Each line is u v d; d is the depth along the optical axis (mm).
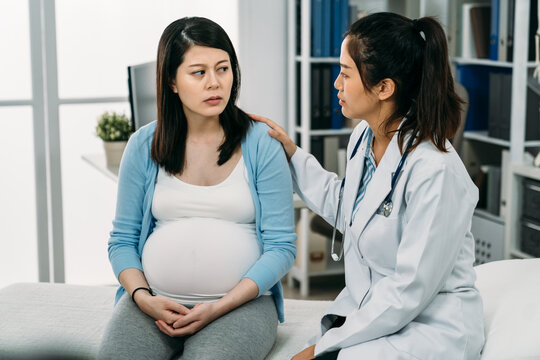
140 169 1890
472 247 1679
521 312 1648
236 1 3842
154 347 1688
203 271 1795
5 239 3764
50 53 3654
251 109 3941
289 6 3811
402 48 1560
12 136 3693
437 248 1498
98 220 3912
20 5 3611
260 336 1705
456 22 3496
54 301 2150
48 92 3680
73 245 3879
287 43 3930
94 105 3811
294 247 1889
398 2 3707
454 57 3523
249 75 3908
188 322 1690
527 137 3129
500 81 3256
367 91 1598
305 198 1968
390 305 1504
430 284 1503
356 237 1650
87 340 1864
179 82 1797
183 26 1805
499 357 1537
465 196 1538
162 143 1856
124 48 3816
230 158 1865
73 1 3693
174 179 1870
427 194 1508
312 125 3664
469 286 1624
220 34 1813
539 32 2996
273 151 1869
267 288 1806
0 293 2207
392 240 1591
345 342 1556
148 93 3340
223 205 1833
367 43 1564
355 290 1702
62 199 3799
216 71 1794
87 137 3816
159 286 1826
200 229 1813
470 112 3531
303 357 1642
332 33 3635
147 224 1896
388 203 1597
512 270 1879
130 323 1724
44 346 1209
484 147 3557
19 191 3750
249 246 1840
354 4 3729
